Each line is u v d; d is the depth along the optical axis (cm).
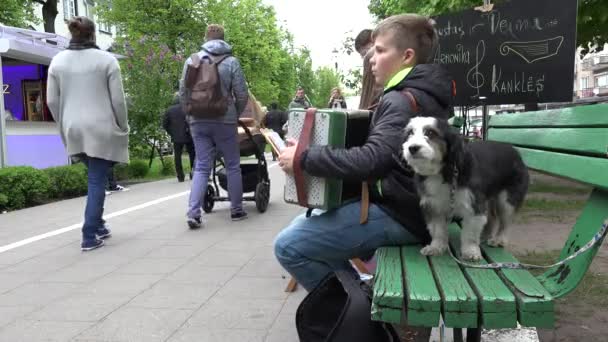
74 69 559
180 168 1308
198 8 2936
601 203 251
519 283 222
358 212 286
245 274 479
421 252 274
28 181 927
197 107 661
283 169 281
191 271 492
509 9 659
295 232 291
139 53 1580
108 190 1121
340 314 255
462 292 214
